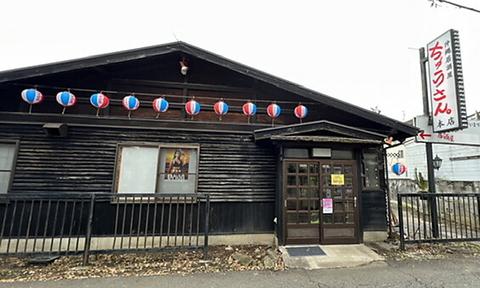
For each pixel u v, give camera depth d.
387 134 6.29
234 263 4.32
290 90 5.58
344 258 4.46
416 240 5.05
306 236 5.23
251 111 5.36
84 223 5.01
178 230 5.23
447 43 5.71
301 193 5.38
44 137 5.13
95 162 5.20
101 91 5.29
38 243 4.84
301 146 5.48
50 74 5.09
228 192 5.50
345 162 5.58
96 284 3.50
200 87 5.92
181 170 5.48
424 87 6.44
